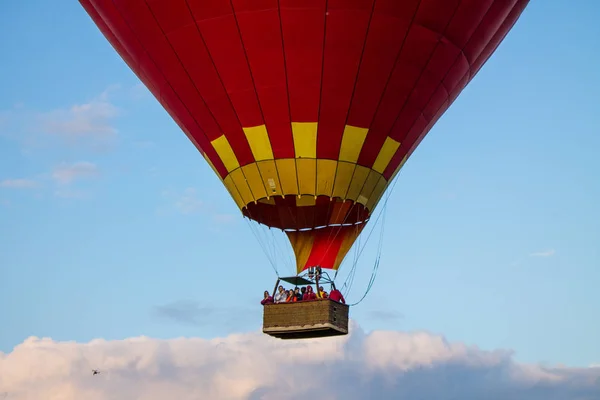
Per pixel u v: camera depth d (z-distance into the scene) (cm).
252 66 2800
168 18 2822
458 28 2850
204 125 2942
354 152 2864
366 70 2798
